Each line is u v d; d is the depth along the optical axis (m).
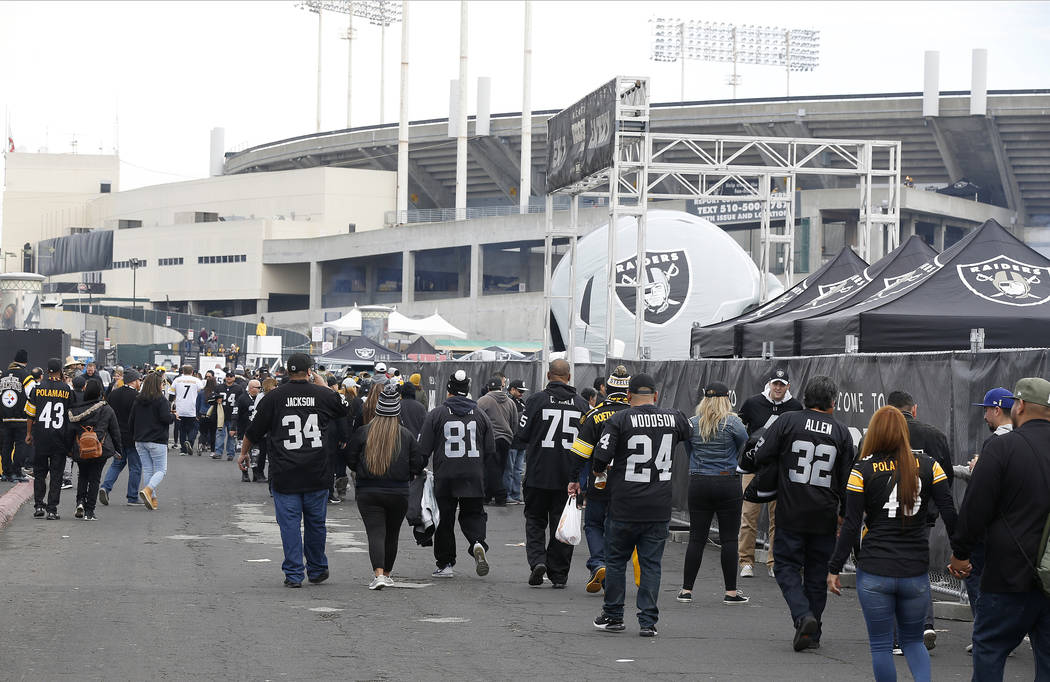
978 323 14.34
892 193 27.86
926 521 6.70
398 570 12.13
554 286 48.00
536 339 87.44
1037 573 5.71
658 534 8.81
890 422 6.68
